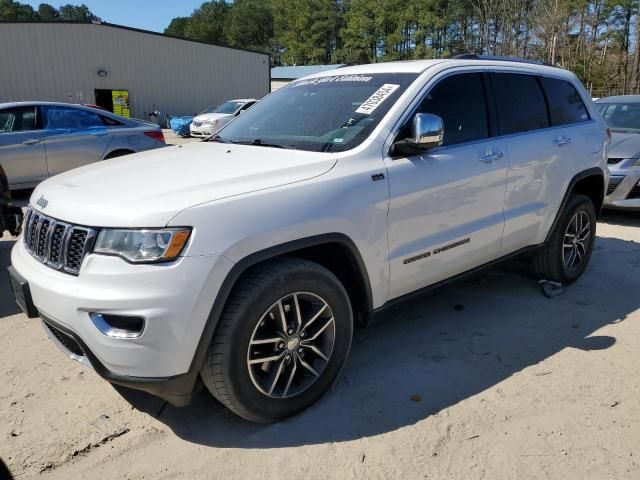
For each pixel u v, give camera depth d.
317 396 2.98
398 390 3.16
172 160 3.24
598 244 6.19
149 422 2.89
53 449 2.68
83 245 2.48
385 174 3.10
